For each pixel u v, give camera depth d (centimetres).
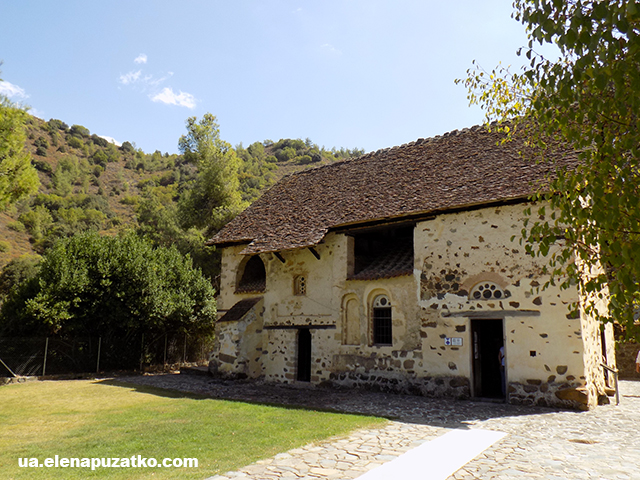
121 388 1502
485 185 1308
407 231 1694
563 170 402
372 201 1562
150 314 2019
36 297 1798
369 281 1469
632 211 335
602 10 325
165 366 2219
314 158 10562
